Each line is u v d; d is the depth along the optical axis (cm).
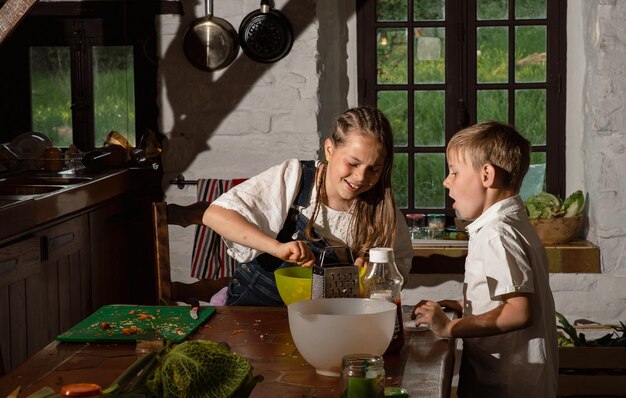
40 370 158
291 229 233
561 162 409
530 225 207
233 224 219
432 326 185
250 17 379
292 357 167
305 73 382
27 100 419
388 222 230
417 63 414
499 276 192
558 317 340
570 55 404
